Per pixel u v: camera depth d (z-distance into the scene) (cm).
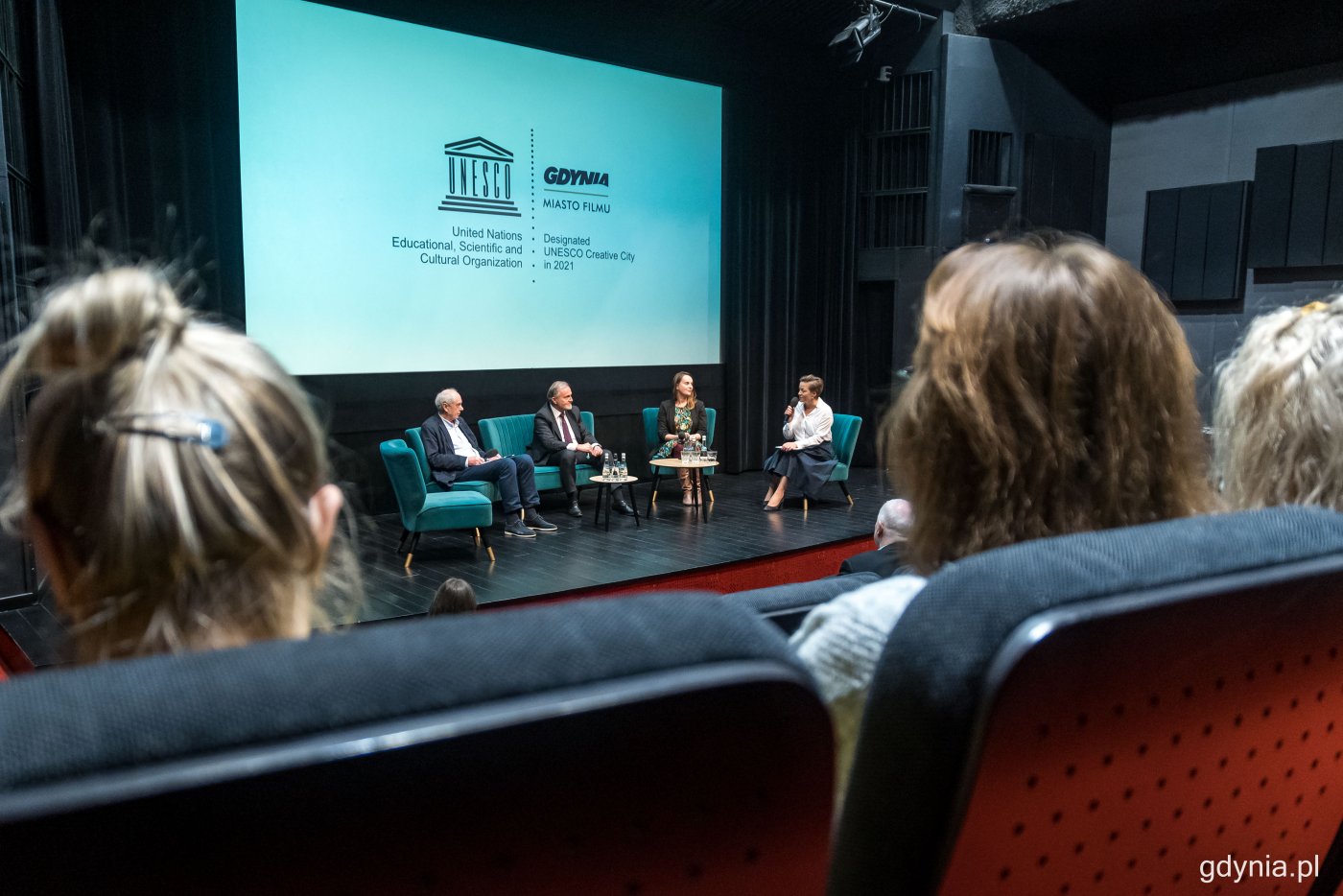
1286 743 54
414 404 645
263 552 42
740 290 812
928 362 66
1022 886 47
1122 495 61
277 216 585
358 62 607
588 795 32
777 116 820
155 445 41
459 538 566
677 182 771
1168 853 53
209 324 49
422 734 28
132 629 41
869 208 829
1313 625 50
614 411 753
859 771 48
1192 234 800
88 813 25
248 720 27
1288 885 62
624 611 35
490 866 31
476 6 642
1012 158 812
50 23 456
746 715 33
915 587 58
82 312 42
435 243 648
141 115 528
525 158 686
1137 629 43
